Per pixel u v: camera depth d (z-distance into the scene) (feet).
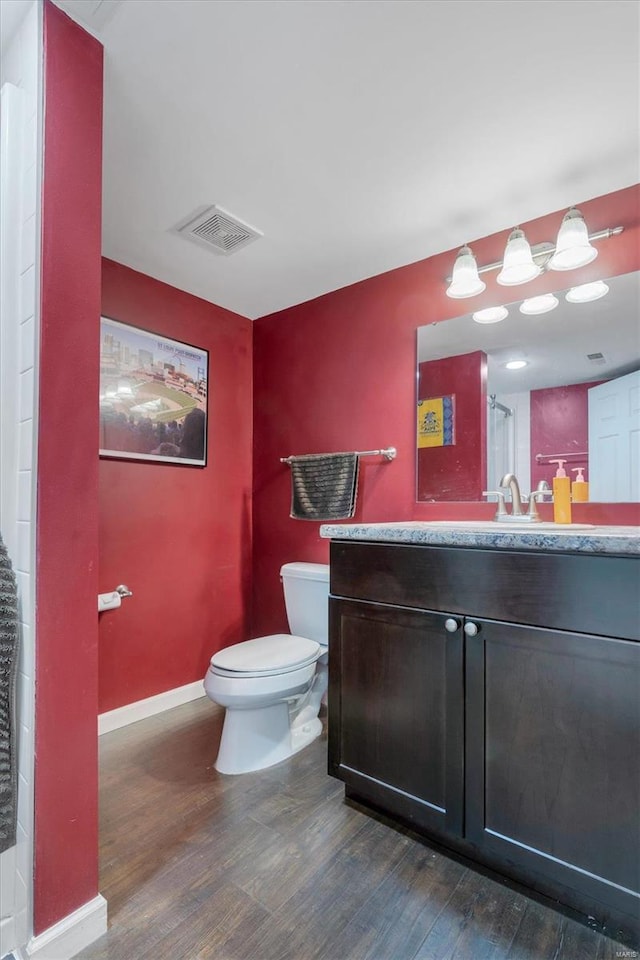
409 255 6.85
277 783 5.45
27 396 3.36
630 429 5.35
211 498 8.19
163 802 5.08
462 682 4.09
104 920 3.51
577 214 5.02
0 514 3.45
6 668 3.14
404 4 3.43
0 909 3.27
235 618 8.54
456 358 6.62
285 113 4.37
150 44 3.73
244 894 3.86
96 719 3.57
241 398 8.79
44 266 3.37
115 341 6.87
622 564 3.39
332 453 7.71
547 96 4.19
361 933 3.53
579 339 5.72
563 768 3.60
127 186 5.34
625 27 3.58
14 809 3.18
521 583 3.82
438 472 6.72
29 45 3.51
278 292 7.95
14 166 3.55
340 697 4.98
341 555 5.03
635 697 3.32
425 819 4.29
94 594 3.58
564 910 3.73
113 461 6.83
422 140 4.72
